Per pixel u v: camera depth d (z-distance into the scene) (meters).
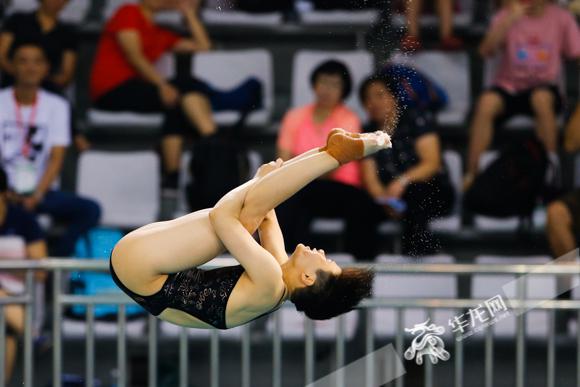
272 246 13.07
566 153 23.41
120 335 17.41
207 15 25.28
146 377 20.17
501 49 23.55
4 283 20.22
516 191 22.02
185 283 12.78
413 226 21.28
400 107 21.30
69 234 21.66
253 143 23.62
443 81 24.19
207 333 20.03
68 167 23.84
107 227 22.34
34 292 19.45
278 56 25.30
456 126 23.84
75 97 25.20
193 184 21.22
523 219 22.17
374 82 21.36
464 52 24.31
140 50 23.66
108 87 23.77
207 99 23.27
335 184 20.81
